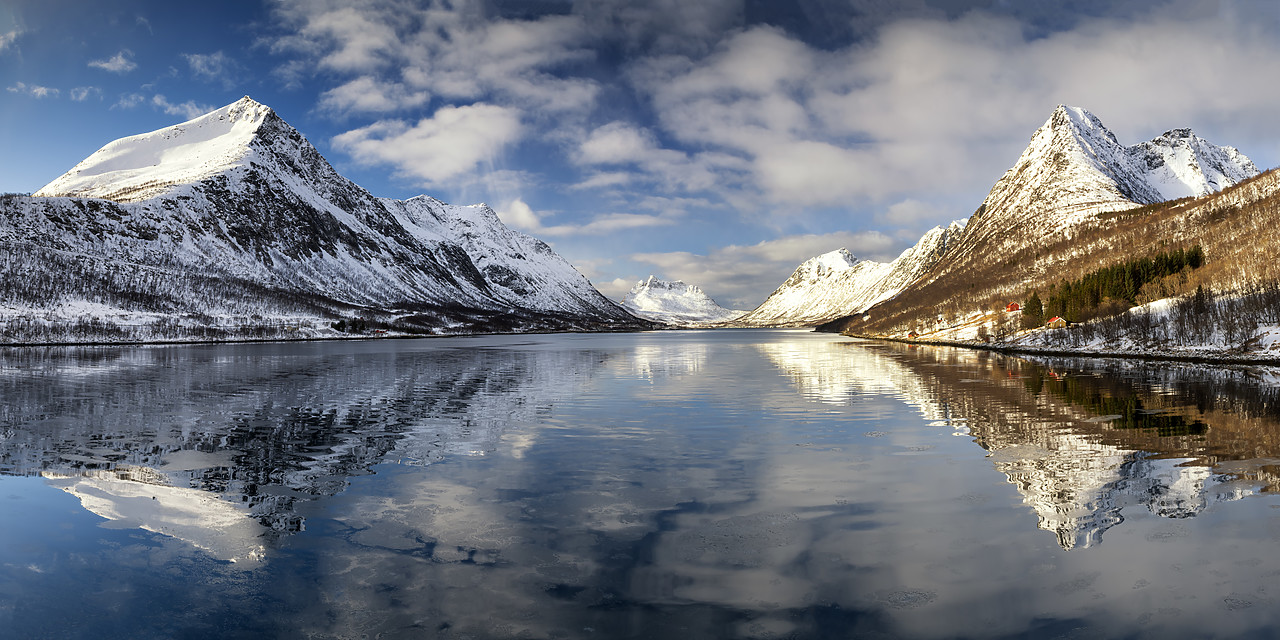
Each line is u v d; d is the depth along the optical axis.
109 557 18.67
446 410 47.72
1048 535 19.86
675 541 19.80
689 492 25.14
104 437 36.88
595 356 119.00
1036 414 42.97
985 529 20.45
